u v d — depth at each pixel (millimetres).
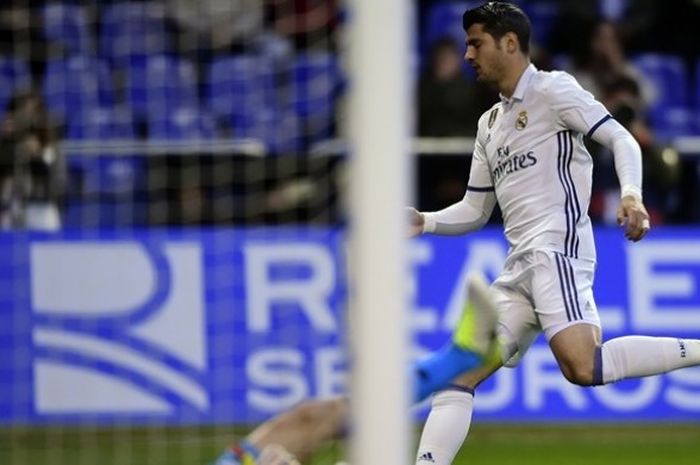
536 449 27969
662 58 42344
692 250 30312
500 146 18641
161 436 28219
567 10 41250
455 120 35156
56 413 27938
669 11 42500
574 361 17891
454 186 33000
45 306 27984
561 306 17969
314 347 28500
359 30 11141
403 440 11312
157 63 36531
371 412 11289
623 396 29609
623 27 41812
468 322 15641
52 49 36281
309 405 14930
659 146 33375
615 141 17750
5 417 27812
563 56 40812
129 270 28328
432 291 29312
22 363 27859
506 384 29422
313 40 35312
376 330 11250
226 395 28359
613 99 36781
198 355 28406
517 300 18609
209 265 28562
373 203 11188
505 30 18281
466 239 29516
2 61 36219
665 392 29734
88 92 36031
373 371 11273
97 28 36688
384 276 11219
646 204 33750
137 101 36250
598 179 33750
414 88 35531
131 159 31859
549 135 18266
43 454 26719
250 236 28734
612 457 26953
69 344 28031
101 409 28078
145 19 36781
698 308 30203
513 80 18406
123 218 31625
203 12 36875
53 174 30391
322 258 28719
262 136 34844
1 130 31672
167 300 28422
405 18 11156
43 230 28062
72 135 35594
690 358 18359
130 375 28234
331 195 30156
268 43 36312
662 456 27078
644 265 30203
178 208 31516
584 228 18359
